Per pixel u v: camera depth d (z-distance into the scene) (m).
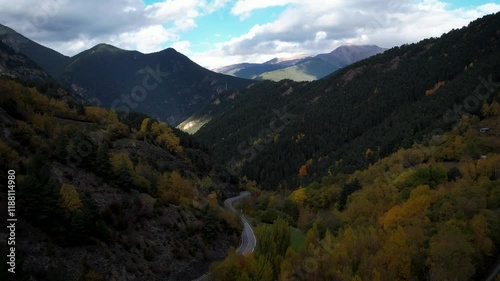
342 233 75.00
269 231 71.00
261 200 140.88
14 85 105.38
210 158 189.12
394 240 58.12
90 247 52.88
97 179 68.88
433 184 90.31
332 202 123.81
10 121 72.19
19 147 63.12
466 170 93.12
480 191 73.75
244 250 80.75
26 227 47.84
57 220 51.47
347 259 59.81
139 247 59.94
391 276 52.12
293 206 127.00
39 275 43.00
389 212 74.12
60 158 67.38
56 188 53.41
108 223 59.84
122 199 67.75
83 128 107.06
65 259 48.28
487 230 59.03
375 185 107.06
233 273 57.38
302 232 98.00
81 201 56.03
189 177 125.31
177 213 76.44
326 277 57.22
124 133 124.94
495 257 60.22
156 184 83.56
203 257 68.94
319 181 181.00
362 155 187.00
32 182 49.56
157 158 121.06
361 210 92.50
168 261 61.81
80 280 45.84
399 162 127.81
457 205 67.50
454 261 51.84
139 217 65.94
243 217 116.81
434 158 118.75
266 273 58.09
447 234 55.16
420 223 65.88
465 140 119.88
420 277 54.12
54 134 84.56
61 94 149.38
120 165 74.56
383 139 191.00
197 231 75.56
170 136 149.88
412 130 175.00
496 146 113.19
